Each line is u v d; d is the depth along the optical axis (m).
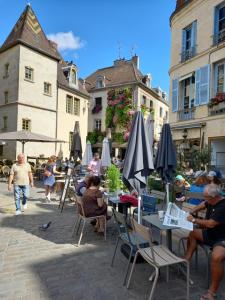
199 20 16.64
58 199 11.57
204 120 15.92
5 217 8.42
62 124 27.48
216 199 4.42
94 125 36.91
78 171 14.21
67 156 28.02
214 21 15.55
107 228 7.32
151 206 6.71
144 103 36.19
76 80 29.86
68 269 4.82
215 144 15.56
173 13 18.67
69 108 28.70
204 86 16.02
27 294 4.00
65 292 4.07
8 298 3.89
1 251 5.59
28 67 24.05
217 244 3.95
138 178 5.69
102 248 5.85
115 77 37.00
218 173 5.82
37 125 24.81
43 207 9.94
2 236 6.55
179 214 4.70
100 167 12.87
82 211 6.34
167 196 6.80
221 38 15.16
